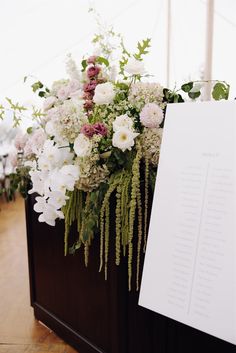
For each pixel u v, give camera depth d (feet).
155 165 3.75
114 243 3.84
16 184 5.57
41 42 16.66
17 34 16.31
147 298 2.68
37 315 5.91
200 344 3.88
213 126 2.47
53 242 5.18
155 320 4.16
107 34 5.11
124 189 3.44
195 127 2.56
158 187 2.72
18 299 6.73
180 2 13.50
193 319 2.38
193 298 2.40
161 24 14.52
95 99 3.81
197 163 2.51
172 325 4.04
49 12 15.61
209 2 9.49
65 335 5.20
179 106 2.69
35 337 5.41
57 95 4.84
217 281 2.30
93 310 4.53
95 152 3.56
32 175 3.85
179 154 2.63
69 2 15.03
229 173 2.33
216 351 3.79
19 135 5.41
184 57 14.05
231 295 2.22
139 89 3.93
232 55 13.11
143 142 3.62
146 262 2.72
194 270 2.43
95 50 4.91
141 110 3.87
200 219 2.43
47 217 3.77
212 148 2.45
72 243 4.73
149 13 14.66
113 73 4.73
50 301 5.53
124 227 3.59
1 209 14.21
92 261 4.37
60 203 3.57
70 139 3.76
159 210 2.69
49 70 17.53
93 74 4.33
